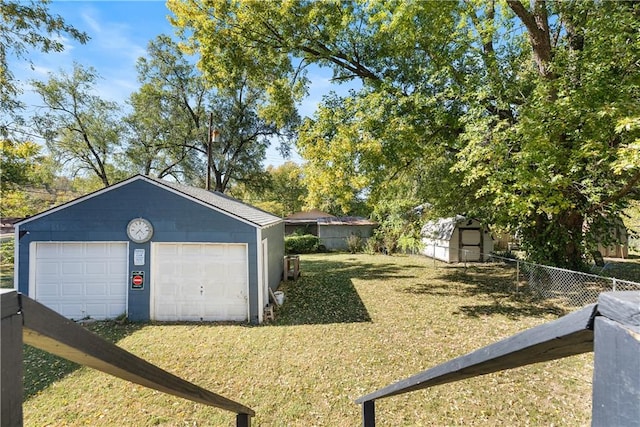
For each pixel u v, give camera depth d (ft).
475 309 27.61
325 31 36.04
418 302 30.04
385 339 21.34
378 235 66.95
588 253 32.71
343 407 14.01
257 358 18.78
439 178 35.88
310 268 50.26
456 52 28.63
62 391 15.49
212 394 5.86
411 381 4.98
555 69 22.85
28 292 25.32
